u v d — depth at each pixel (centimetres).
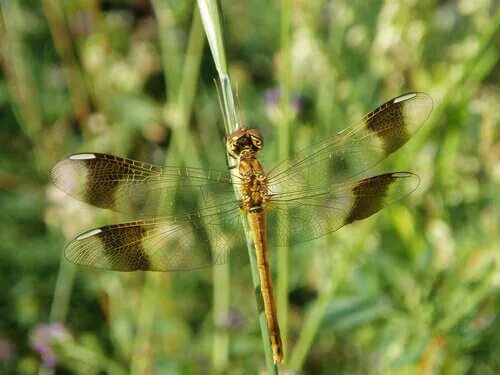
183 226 11
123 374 16
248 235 11
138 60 21
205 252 11
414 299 14
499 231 15
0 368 18
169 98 18
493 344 14
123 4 22
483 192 16
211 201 12
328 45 18
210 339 17
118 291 18
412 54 17
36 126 20
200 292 19
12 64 20
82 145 20
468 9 17
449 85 14
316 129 17
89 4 20
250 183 11
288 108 12
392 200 11
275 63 20
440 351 14
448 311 14
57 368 18
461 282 14
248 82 22
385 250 16
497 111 16
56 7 20
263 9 23
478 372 15
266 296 11
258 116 21
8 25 20
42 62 21
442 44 18
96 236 11
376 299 14
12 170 21
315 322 13
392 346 14
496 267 14
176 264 11
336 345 17
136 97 20
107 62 20
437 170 16
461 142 17
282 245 12
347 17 18
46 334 15
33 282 20
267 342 10
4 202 20
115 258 11
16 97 20
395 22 17
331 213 11
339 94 18
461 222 16
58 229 19
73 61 20
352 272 15
